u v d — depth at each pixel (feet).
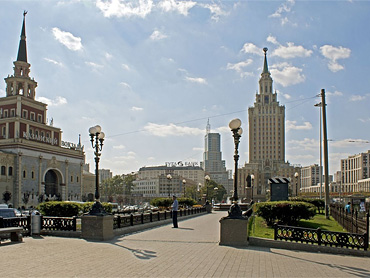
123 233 65.51
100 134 65.62
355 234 47.96
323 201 137.69
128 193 561.84
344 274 35.50
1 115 252.42
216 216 129.29
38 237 60.03
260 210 75.77
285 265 39.04
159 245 51.78
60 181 270.05
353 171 563.07
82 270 34.50
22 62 263.49
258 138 625.82
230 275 33.73
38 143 249.55
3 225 58.23
